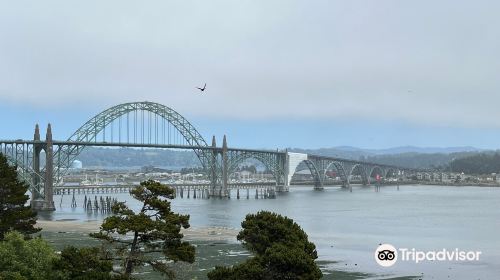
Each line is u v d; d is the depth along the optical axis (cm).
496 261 11150
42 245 5709
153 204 5225
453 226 17612
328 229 16650
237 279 5603
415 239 14388
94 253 5131
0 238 6962
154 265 5297
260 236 6456
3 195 7306
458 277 9725
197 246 12500
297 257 5762
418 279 9550
